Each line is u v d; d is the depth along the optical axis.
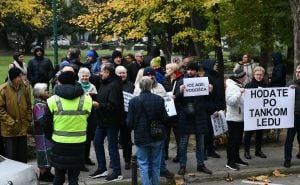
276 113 9.74
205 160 10.38
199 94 9.15
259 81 9.93
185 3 13.47
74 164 7.18
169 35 24.00
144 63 12.08
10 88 8.29
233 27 15.02
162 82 9.95
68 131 7.12
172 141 12.01
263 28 15.11
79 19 16.27
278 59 11.59
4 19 52.62
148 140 7.90
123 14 16.08
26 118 8.52
